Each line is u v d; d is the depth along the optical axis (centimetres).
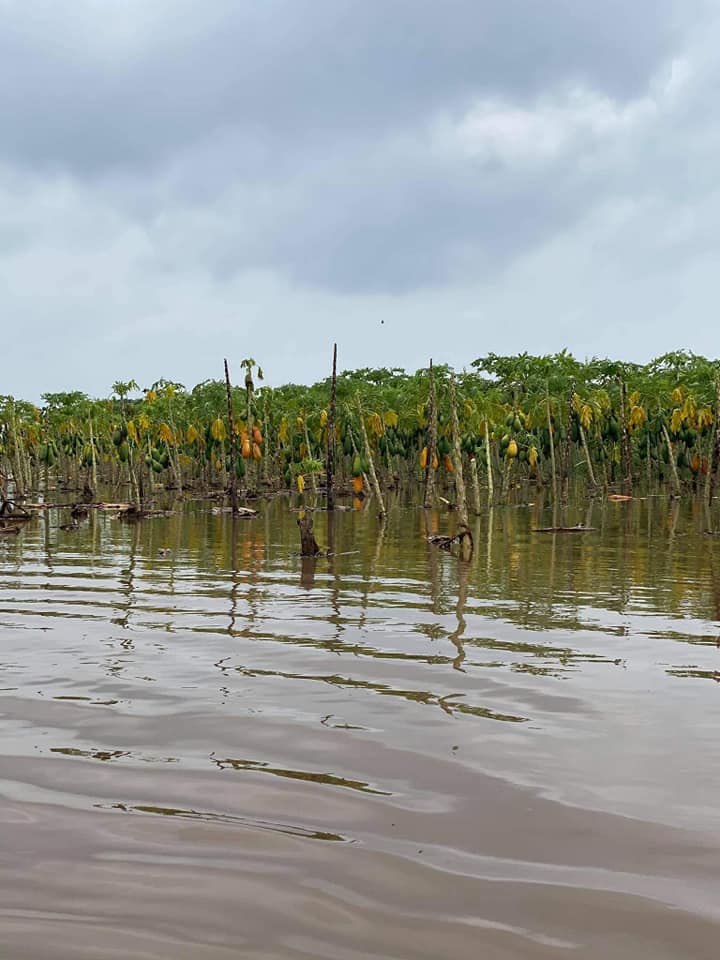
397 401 7638
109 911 430
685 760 658
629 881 464
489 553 2342
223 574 1875
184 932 411
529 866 482
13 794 584
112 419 8631
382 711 790
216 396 8219
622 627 1230
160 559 2197
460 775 624
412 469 8975
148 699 830
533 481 8350
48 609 1383
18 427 7562
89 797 580
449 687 879
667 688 877
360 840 514
